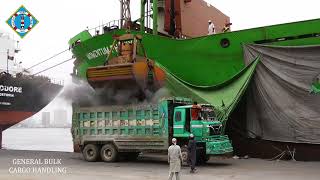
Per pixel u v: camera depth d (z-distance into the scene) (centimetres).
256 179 1209
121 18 2561
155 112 1617
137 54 2050
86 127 1814
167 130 1578
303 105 1861
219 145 1552
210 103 1897
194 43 2169
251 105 2016
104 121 1759
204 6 2834
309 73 1856
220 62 2098
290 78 1894
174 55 2205
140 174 1338
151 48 2248
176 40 2205
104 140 1755
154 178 1234
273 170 1454
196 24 2691
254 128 1998
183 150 1548
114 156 1734
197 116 1567
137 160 1858
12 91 3272
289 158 1892
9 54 3650
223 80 2081
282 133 1906
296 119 1870
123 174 1340
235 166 1599
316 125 1827
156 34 2339
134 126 1667
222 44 2103
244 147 2022
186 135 1551
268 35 2002
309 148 1852
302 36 1931
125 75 1758
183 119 1567
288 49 1902
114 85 1828
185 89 2002
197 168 1522
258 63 1967
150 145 1617
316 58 1848
